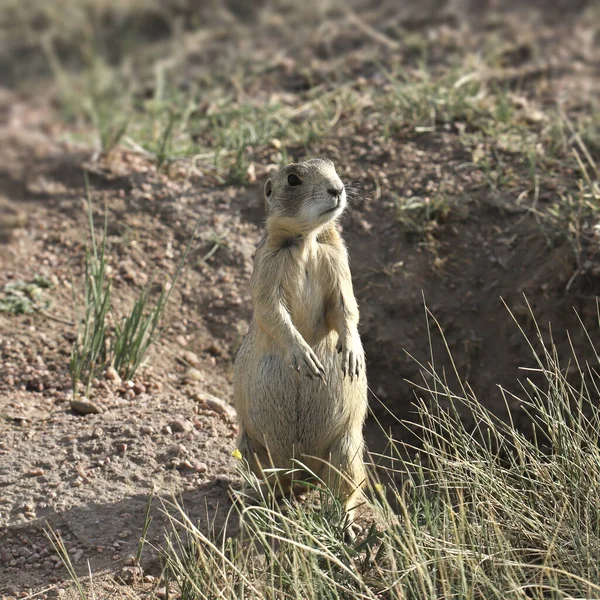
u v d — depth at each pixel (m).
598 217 11.53
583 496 7.95
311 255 8.70
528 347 11.22
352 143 13.62
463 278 11.80
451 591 7.15
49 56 20.50
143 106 16.64
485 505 8.06
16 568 8.21
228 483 9.11
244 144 13.75
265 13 19.56
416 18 17.89
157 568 8.26
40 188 13.64
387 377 11.66
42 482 8.93
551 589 6.80
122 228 12.86
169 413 10.04
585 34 16.55
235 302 12.08
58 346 11.08
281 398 8.90
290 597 7.24
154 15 20.88
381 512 7.71
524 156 12.77
